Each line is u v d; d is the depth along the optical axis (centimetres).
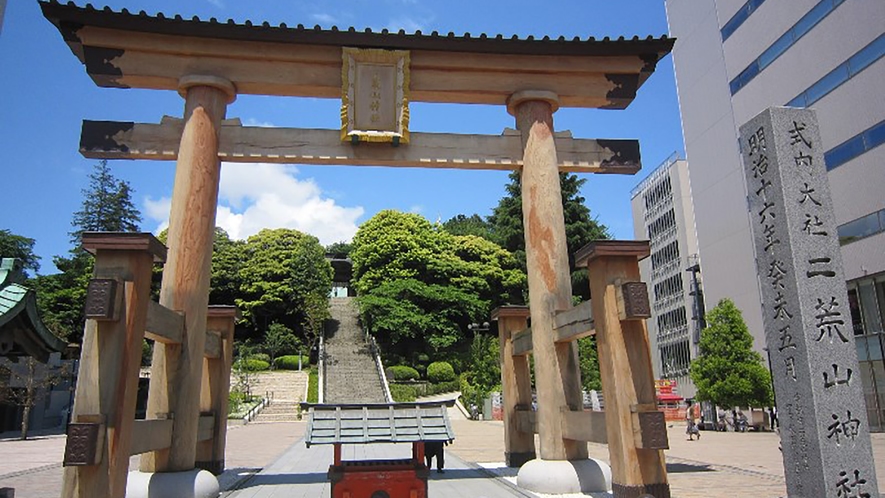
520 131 1379
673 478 1369
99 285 813
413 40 1323
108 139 1259
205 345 1271
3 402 2661
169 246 1172
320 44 1313
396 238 5550
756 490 1195
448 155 1338
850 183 2864
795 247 895
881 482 1267
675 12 4478
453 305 5341
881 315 2731
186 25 1244
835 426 839
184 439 1077
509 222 5791
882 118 2686
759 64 3497
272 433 2938
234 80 1295
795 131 940
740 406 3112
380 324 5000
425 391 4475
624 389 920
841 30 2900
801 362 869
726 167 3881
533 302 1266
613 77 1405
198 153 1227
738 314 3219
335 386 4338
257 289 5641
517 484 1195
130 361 832
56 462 1819
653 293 5812
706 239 4091
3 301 942
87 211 5866
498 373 4209
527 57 1372
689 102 4288
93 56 1252
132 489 1018
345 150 1309
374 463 819
